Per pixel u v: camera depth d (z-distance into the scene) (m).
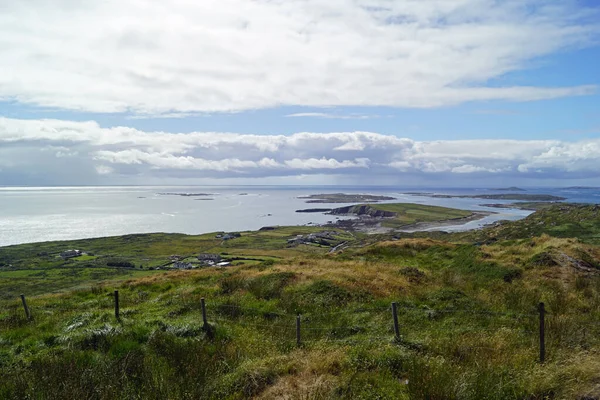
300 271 21.17
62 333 12.91
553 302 14.39
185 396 7.97
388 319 13.55
